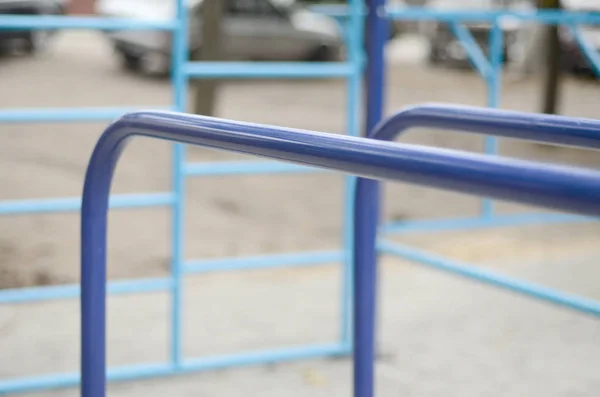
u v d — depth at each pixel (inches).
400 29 791.1
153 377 139.6
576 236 243.8
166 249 219.1
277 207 269.3
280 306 177.3
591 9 340.2
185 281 193.5
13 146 326.6
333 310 175.5
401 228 173.9
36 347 151.9
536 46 441.1
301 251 221.6
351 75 147.8
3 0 491.2
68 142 337.7
